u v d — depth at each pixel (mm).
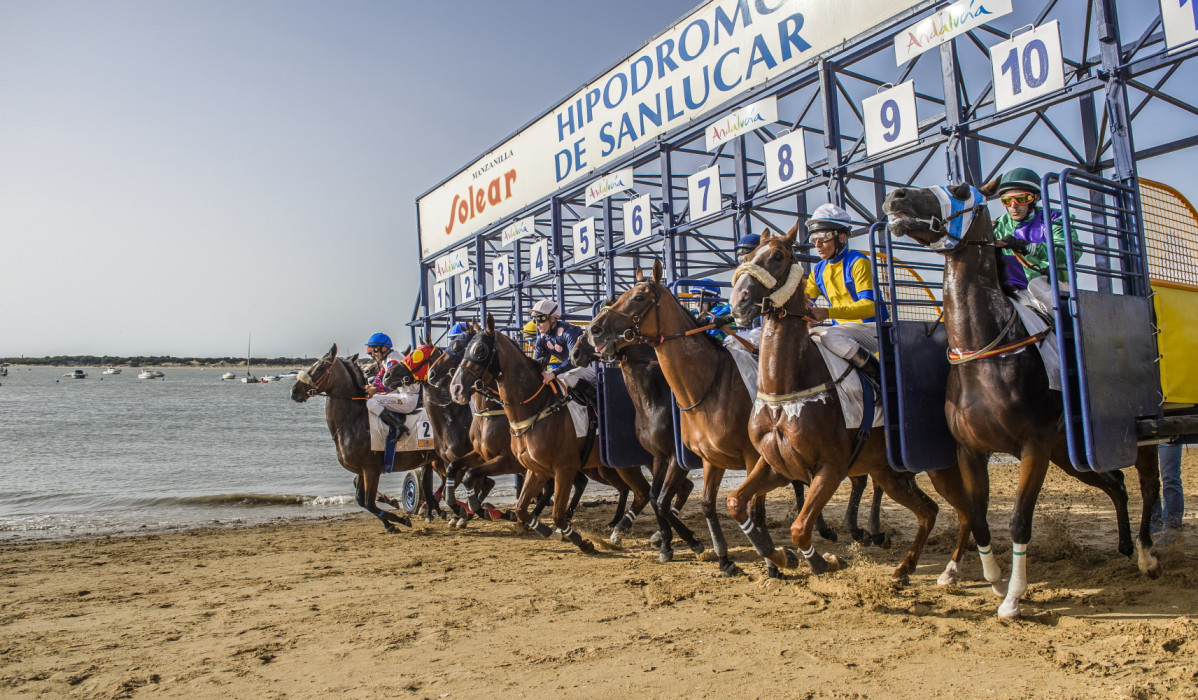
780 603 4996
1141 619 4195
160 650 4445
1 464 20688
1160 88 6887
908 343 4945
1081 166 8055
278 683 3783
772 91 10305
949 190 4352
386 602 5547
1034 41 7086
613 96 13375
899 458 5051
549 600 5406
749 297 4730
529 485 7672
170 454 23531
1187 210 5379
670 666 3803
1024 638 3986
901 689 3365
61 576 7023
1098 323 4191
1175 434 4586
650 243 12703
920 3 8305
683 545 7836
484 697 3477
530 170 15961
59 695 3707
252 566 7395
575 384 7719
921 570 5996
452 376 8102
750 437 5188
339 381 9328
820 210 5504
